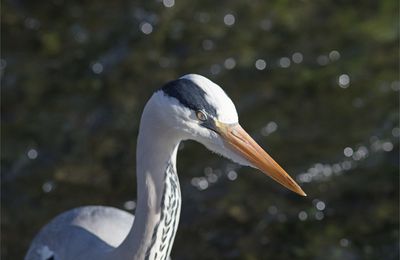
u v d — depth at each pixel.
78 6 15.08
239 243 11.31
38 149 12.55
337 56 14.23
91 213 9.27
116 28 14.59
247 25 14.82
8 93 13.38
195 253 11.15
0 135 12.71
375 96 13.55
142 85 13.52
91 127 12.89
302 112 13.31
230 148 7.39
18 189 11.98
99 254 8.45
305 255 11.12
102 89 13.47
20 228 11.40
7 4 15.02
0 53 14.09
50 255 9.02
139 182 7.79
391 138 12.86
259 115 13.21
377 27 14.73
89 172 12.24
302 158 12.60
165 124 7.41
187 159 12.63
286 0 15.27
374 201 11.95
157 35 14.48
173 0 15.16
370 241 11.30
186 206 11.86
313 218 11.70
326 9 15.14
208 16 14.93
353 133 12.98
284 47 14.39
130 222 9.29
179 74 13.73
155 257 8.01
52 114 13.06
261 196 12.05
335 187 12.17
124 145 12.63
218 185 12.20
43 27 14.64
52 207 11.72
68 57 14.06
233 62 14.04
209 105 7.29
